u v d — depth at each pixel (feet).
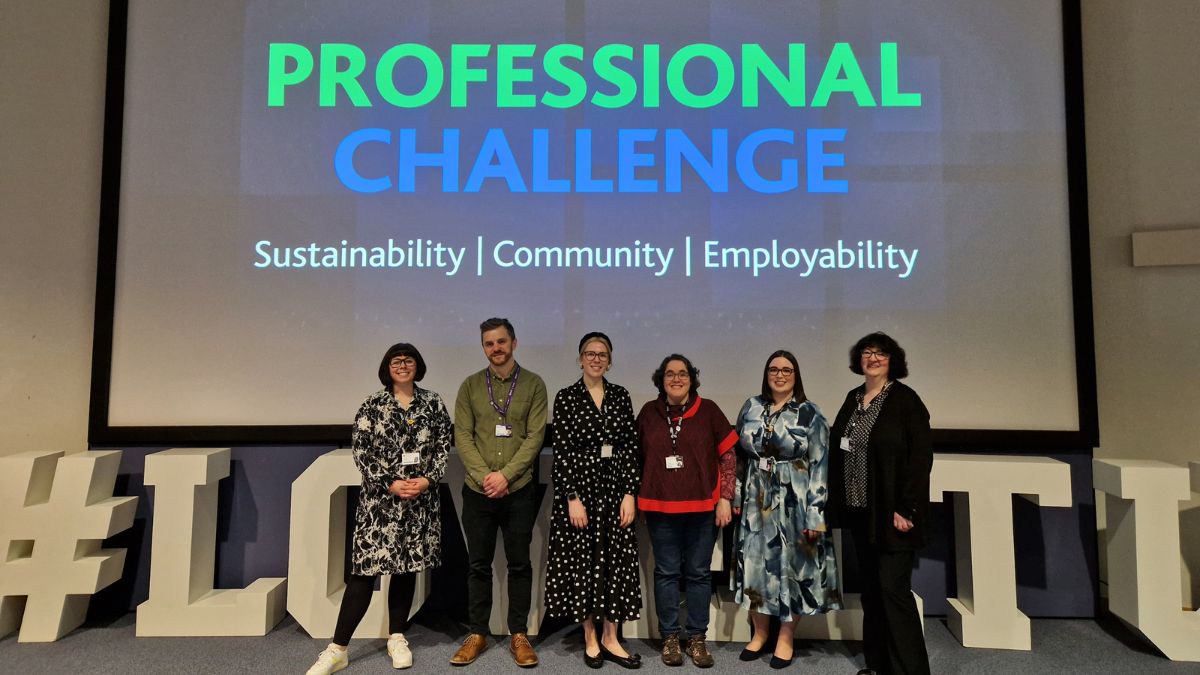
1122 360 11.61
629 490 9.00
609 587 8.88
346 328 11.37
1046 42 11.39
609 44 11.65
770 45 11.59
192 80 11.59
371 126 11.60
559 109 11.60
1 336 11.41
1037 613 10.93
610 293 11.37
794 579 9.00
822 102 11.50
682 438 9.05
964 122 11.41
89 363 11.66
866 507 8.38
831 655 9.52
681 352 11.30
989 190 11.31
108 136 11.46
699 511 8.98
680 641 9.84
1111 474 9.95
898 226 11.33
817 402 11.18
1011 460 10.14
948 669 9.12
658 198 11.46
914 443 8.09
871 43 11.54
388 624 10.07
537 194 11.50
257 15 11.70
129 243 11.40
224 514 11.22
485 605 9.25
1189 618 9.64
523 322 11.37
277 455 11.28
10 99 11.61
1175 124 11.48
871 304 11.27
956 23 11.51
